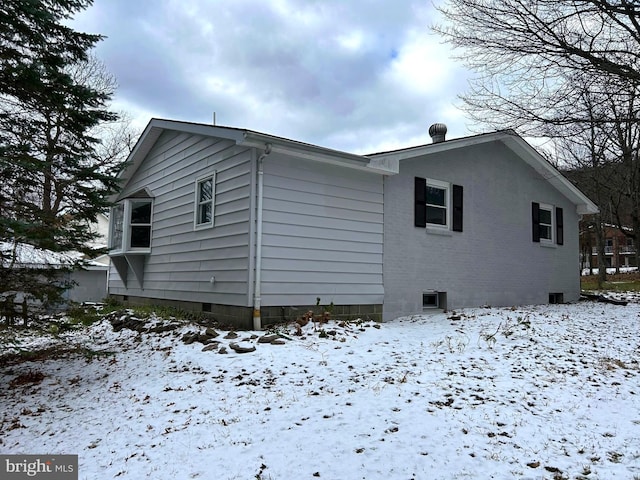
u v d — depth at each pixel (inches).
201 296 372.5
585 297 607.5
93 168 278.7
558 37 264.1
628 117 285.7
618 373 227.3
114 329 392.8
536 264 541.3
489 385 203.5
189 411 183.2
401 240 402.6
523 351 266.1
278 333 288.8
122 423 179.0
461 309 442.6
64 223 257.1
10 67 238.4
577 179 598.5
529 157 526.3
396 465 131.1
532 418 166.6
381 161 366.9
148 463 141.6
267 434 155.8
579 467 130.2
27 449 163.2
